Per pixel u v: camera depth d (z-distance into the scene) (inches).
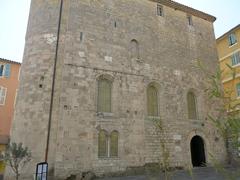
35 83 743.1
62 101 705.6
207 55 1097.4
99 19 857.5
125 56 864.9
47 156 668.7
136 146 774.5
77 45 783.1
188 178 658.2
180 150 858.1
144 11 981.8
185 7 1097.4
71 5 822.5
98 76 788.6
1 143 1098.1
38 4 856.9
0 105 1225.4
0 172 964.6
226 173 181.9
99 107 770.8
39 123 699.4
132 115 804.0
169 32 1016.2
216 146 945.5
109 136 743.7
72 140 683.4
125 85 828.6
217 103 1021.8
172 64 968.9
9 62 1312.7
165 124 861.2
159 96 897.5
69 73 740.7
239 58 1268.5
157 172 627.8
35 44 794.8
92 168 686.5
